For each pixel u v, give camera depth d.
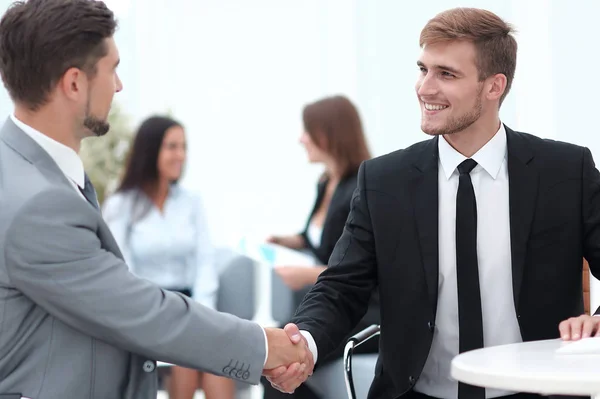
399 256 2.61
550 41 5.35
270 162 7.26
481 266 2.56
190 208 4.88
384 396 2.65
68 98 2.12
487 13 2.57
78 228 2.06
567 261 2.56
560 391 1.71
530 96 5.57
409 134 6.93
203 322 2.23
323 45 7.25
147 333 2.14
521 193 2.56
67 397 2.07
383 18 7.01
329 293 2.73
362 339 2.71
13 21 2.10
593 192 2.58
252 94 7.27
